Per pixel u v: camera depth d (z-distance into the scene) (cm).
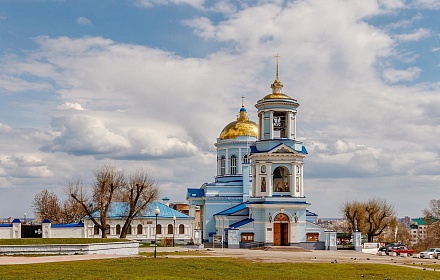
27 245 6034
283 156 9638
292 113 9894
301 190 9744
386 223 14062
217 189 11831
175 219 10144
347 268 5562
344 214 14362
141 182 10338
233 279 4353
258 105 10006
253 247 9488
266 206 9488
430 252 8188
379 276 4866
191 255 7069
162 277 4197
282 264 5766
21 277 3894
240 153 12162
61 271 4316
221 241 9981
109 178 9881
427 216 15625
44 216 14225
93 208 10725
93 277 4034
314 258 7150
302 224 9606
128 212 10619
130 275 4234
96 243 6531
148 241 10962
